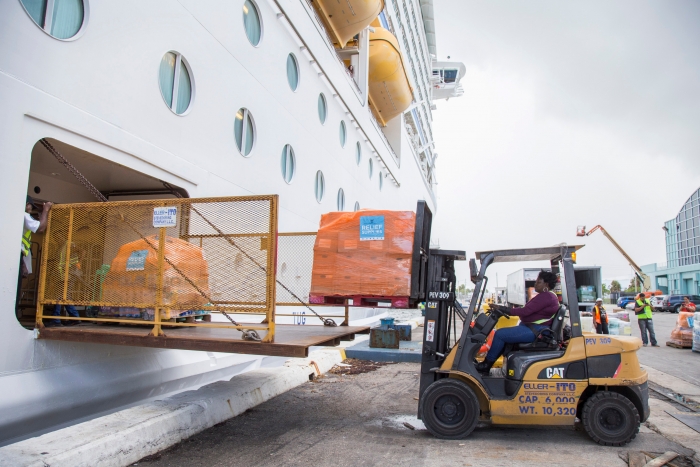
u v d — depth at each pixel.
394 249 5.55
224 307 5.00
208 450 4.57
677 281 72.31
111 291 5.38
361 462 4.25
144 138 6.58
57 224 5.66
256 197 5.03
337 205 15.51
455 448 4.64
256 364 9.58
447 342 5.69
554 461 4.25
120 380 6.11
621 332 16.94
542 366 4.87
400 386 7.93
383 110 25.73
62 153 6.20
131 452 4.16
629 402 4.71
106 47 5.97
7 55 4.77
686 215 71.19
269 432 5.21
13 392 4.85
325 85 14.41
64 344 5.53
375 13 17.36
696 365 10.20
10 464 3.31
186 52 7.53
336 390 7.58
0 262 4.75
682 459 4.33
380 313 24.88
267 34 10.40
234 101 8.92
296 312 11.27
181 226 5.53
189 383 7.57
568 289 5.10
